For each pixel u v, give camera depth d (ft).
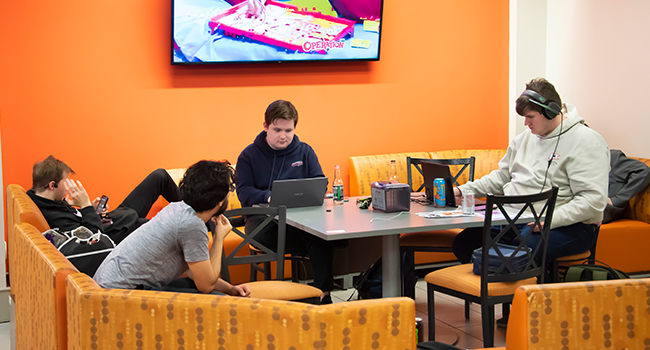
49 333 5.70
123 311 4.62
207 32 13.70
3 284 11.32
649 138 13.71
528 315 4.69
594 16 15.12
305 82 14.96
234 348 4.45
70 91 13.02
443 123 16.49
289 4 14.30
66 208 9.62
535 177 10.10
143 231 6.59
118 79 13.37
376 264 10.12
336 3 14.66
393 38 15.72
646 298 4.84
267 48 14.26
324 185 10.34
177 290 6.78
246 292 7.55
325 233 7.79
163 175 12.50
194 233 6.41
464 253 10.69
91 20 13.05
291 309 4.31
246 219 10.85
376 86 15.67
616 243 12.78
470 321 10.64
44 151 12.90
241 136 14.49
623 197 12.99
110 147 13.43
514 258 8.20
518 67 16.75
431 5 16.03
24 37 12.59
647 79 13.66
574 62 15.90
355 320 4.30
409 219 8.82
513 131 16.99
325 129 15.29
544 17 16.85
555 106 9.57
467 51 16.55
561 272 9.80
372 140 15.78
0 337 10.51
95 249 9.03
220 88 14.21
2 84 12.48
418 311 11.27
